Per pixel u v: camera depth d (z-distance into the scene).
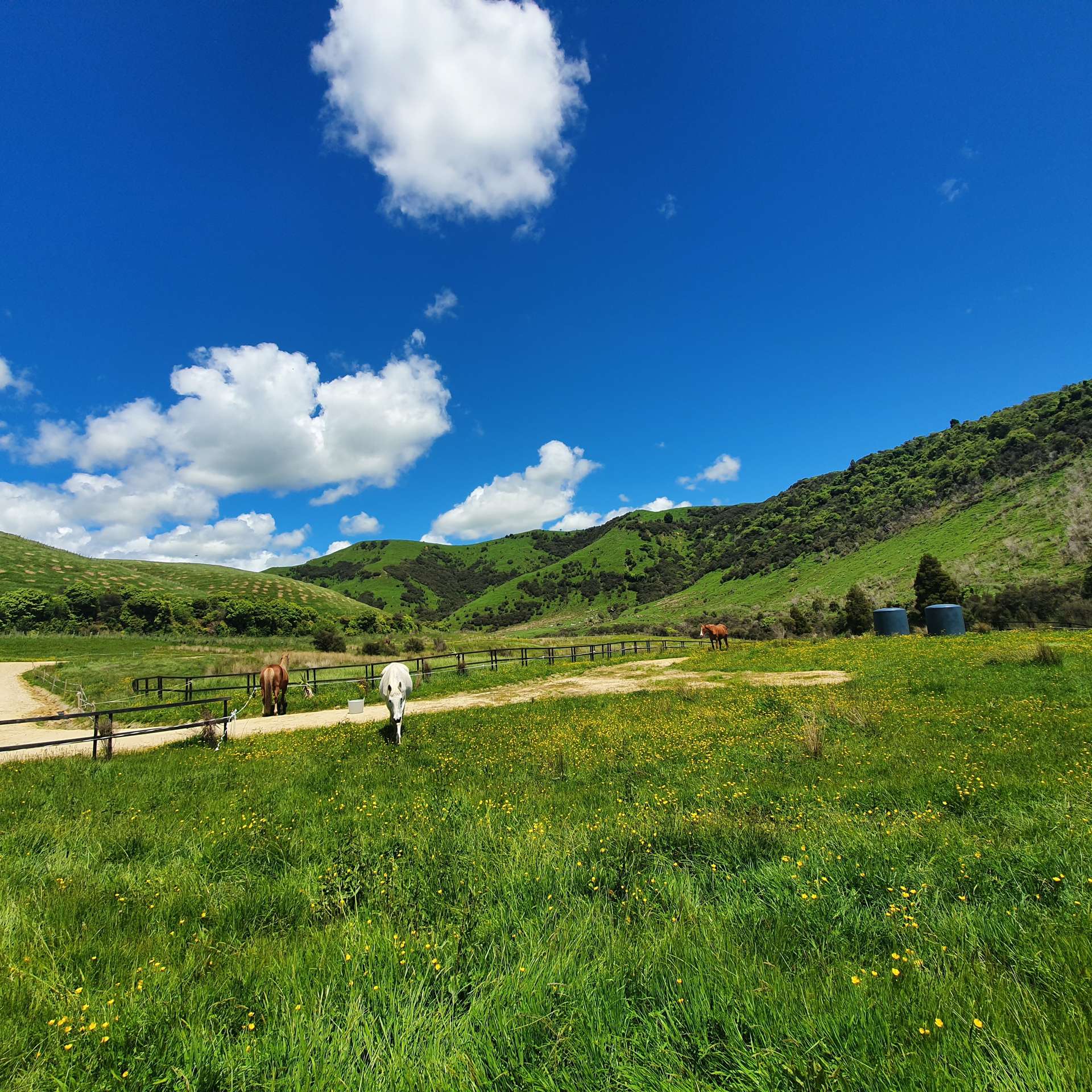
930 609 33.25
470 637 63.41
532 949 3.28
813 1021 2.48
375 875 4.74
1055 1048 2.22
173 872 5.06
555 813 6.48
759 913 3.77
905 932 3.39
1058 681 12.56
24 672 31.41
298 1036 2.64
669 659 29.88
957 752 7.95
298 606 91.81
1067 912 3.39
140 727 15.59
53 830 6.23
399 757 9.95
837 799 6.37
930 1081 2.12
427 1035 2.68
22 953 3.53
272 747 11.39
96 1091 2.38
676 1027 2.60
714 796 6.80
